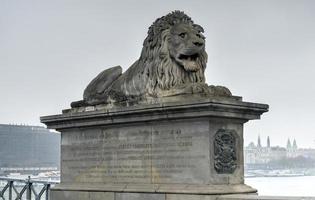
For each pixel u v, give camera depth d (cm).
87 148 1420
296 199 1006
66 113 1449
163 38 1275
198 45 1251
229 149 1198
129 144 1310
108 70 1449
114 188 1314
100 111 1347
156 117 1230
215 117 1165
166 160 1227
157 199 1215
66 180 1469
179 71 1258
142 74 1309
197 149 1171
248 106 1199
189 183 1178
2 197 1745
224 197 1106
